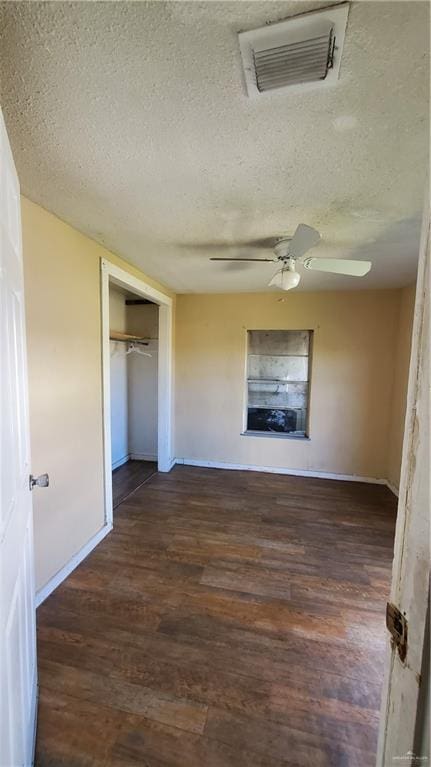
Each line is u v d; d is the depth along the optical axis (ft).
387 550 8.55
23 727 3.41
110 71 3.25
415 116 3.79
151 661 5.25
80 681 4.90
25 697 3.61
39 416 6.54
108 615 6.20
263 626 6.00
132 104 3.66
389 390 12.93
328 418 13.58
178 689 4.80
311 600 6.70
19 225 3.95
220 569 7.64
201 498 11.58
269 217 6.60
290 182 5.30
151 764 3.91
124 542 8.75
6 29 2.89
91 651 5.42
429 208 1.65
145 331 15.20
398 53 3.00
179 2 2.62
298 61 3.10
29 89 3.47
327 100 3.57
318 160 4.70
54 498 7.01
